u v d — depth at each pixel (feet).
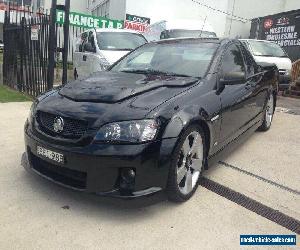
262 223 10.21
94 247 8.76
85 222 9.80
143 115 9.70
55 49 23.88
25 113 22.12
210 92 12.09
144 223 9.89
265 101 18.37
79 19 62.75
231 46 14.92
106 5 78.13
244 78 13.42
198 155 11.51
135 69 14.32
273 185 12.77
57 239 8.99
